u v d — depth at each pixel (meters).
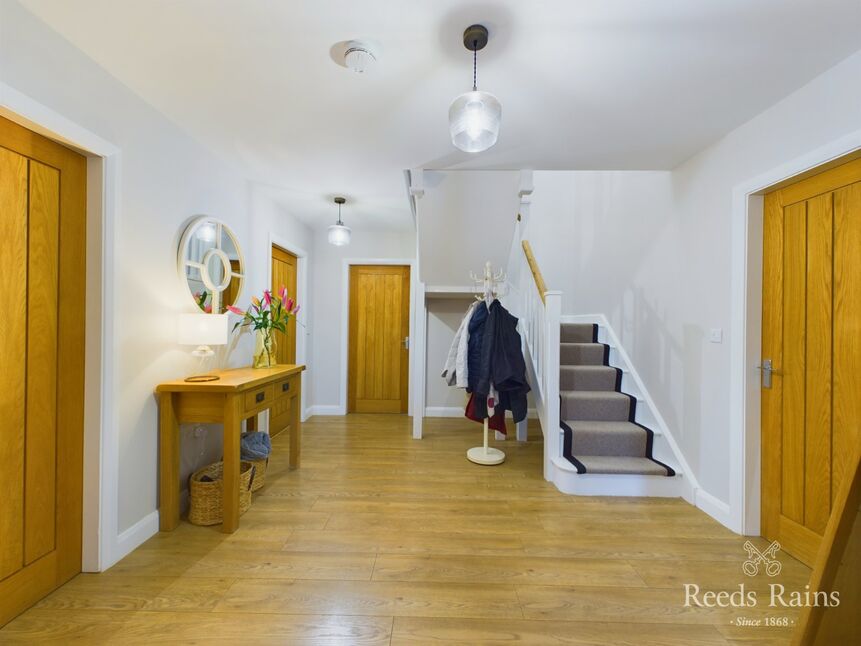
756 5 1.25
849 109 1.51
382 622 1.39
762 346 1.99
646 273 2.98
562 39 1.42
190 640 1.30
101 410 1.65
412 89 1.76
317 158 2.53
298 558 1.77
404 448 3.44
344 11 1.30
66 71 1.46
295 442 2.92
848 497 1.10
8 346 1.37
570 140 2.23
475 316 3.14
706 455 2.29
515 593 1.55
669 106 1.87
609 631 1.37
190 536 1.95
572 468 2.51
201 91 1.79
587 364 3.54
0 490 1.35
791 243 1.84
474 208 3.40
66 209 1.56
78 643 1.28
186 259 2.19
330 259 4.61
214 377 2.21
